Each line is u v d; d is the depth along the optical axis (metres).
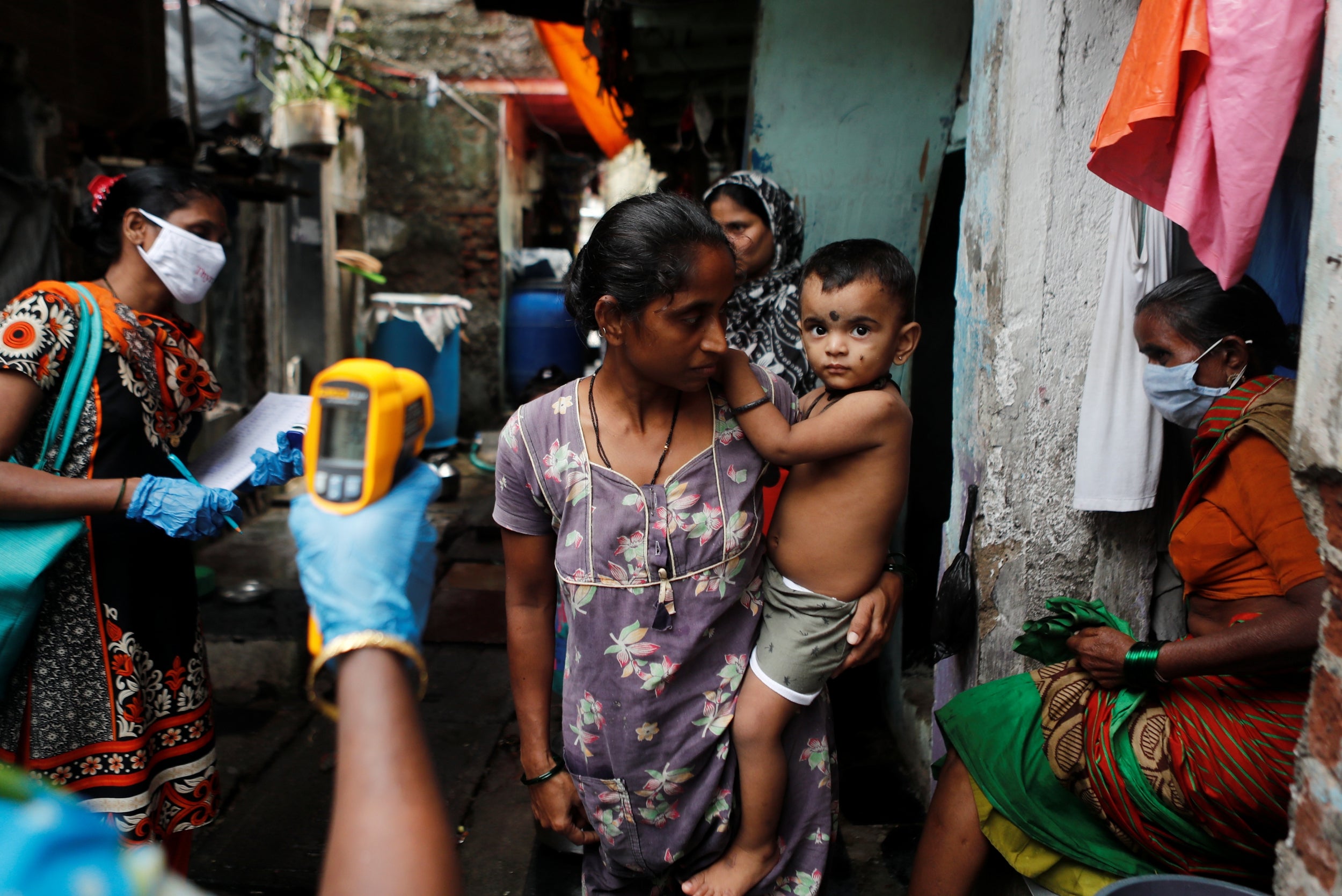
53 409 1.76
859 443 1.53
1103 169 1.60
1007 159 2.02
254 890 2.39
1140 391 1.99
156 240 1.90
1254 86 1.35
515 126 9.74
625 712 1.49
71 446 1.77
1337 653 1.16
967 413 2.29
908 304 1.61
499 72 9.01
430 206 8.98
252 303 6.27
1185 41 1.39
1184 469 2.16
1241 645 1.48
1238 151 1.38
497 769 3.05
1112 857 1.70
